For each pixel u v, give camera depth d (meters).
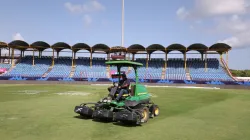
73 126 8.79
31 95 20.45
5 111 11.97
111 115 9.25
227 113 12.59
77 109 10.12
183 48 43.81
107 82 40.81
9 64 48.00
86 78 41.25
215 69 45.09
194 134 8.07
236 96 22.72
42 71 46.25
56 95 20.73
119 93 9.70
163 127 9.01
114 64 10.26
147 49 45.19
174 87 36.38
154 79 40.78
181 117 11.26
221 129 8.88
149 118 10.91
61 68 47.47
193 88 34.56
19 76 41.62
